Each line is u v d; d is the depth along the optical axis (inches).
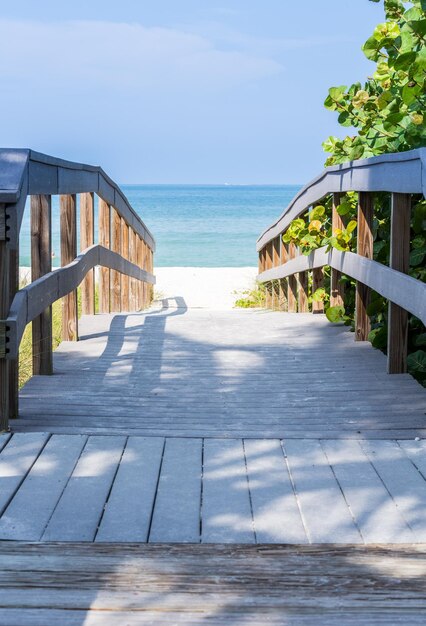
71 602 75.4
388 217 207.3
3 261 119.3
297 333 235.0
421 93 177.9
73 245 202.5
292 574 81.1
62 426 132.4
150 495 100.3
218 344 217.0
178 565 82.9
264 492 101.5
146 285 447.5
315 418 141.0
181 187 7623.0
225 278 636.1
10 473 106.5
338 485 103.7
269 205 3383.4
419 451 115.8
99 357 197.2
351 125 229.9
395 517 94.3
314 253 264.1
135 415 142.3
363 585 78.9
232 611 74.2
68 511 95.3
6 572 81.0
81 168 199.9
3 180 121.0
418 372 173.8
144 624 71.9
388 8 205.6
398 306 170.7
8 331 119.8
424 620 72.7
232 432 128.6
